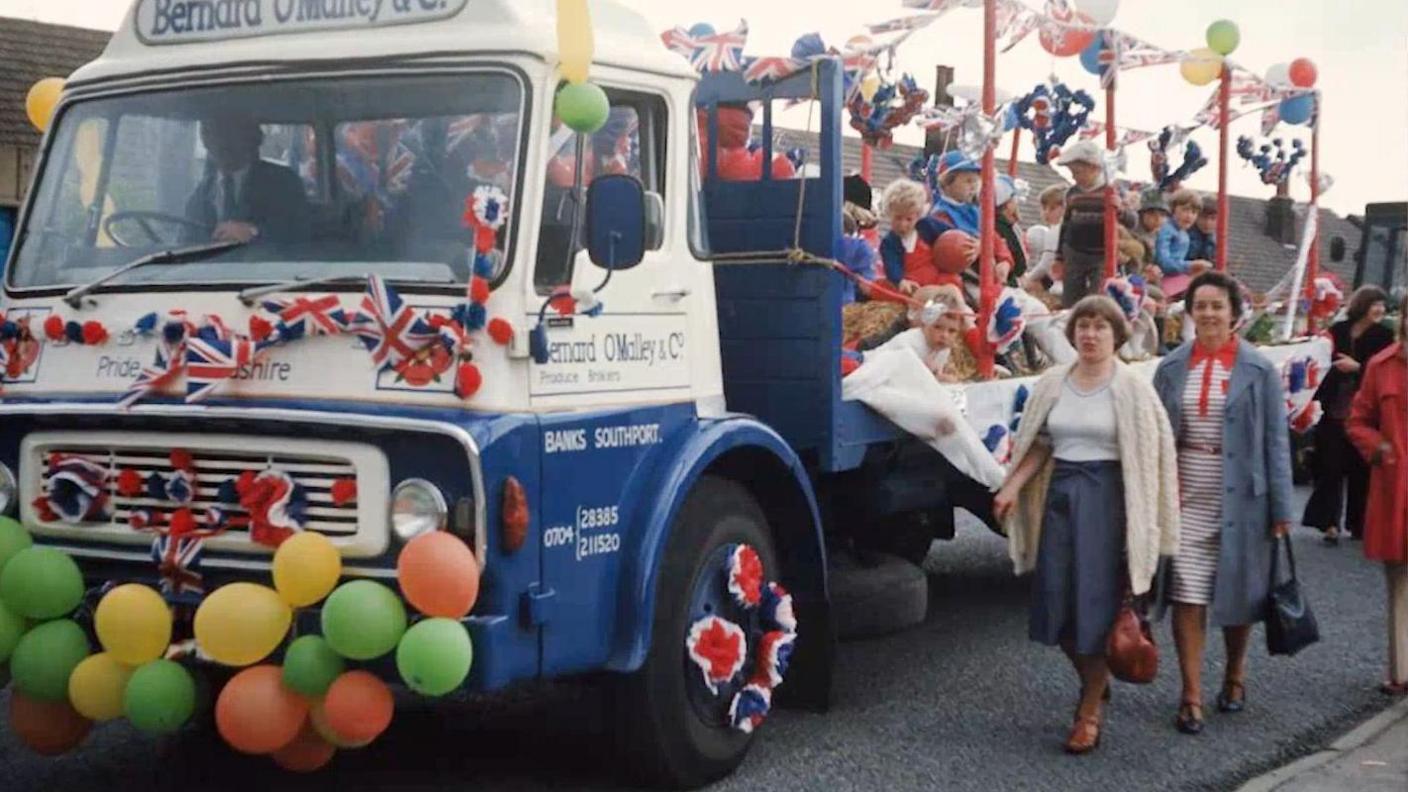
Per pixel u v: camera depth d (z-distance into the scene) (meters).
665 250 6.25
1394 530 7.98
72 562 5.51
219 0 6.11
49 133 6.27
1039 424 6.98
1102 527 6.77
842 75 7.33
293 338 5.46
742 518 6.53
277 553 5.14
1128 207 10.75
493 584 5.28
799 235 7.29
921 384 7.59
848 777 6.46
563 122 5.70
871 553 9.20
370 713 5.15
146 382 5.50
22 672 5.45
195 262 5.79
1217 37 11.28
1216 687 8.16
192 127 6.01
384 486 5.23
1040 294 11.30
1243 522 7.26
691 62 7.45
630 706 6.10
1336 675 8.45
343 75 5.86
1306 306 13.23
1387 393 8.08
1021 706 7.66
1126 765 6.73
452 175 5.66
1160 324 11.47
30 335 5.86
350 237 5.69
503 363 5.38
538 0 5.86
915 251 8.94
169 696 5.27
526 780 6.38
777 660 6.47
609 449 5.80
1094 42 10.58
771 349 7.36
